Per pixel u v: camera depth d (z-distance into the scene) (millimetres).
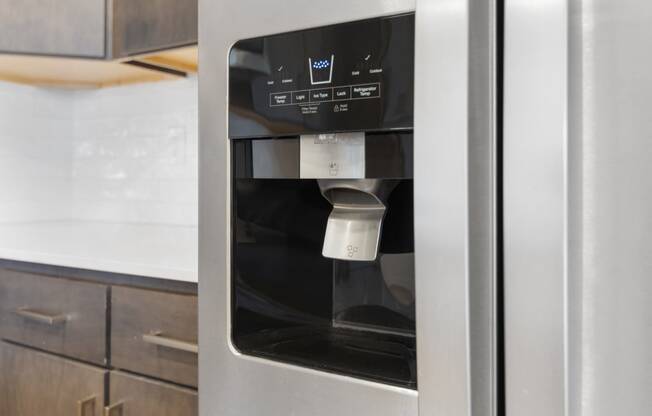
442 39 570
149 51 1353
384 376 655
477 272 573
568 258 536
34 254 1252
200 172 767
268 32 703
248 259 760
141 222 1872
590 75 542
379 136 645
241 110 728
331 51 657
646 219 524
